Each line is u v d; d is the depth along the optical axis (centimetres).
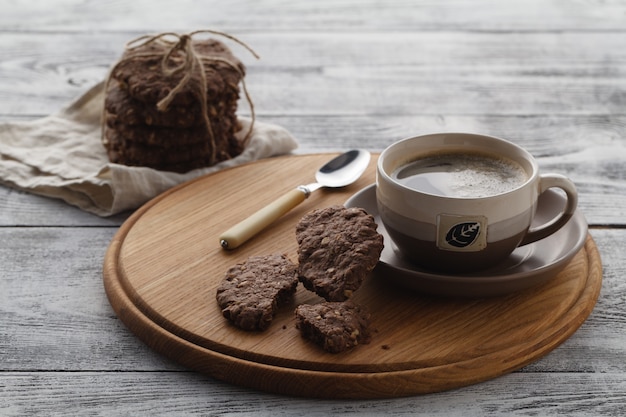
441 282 86
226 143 110
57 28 141
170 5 150
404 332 85
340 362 83
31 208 104
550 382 84
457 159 93
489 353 84
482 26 145
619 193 107
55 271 95
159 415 82
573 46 139
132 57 109
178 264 93
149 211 100
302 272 88
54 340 88
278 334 85
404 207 87
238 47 137
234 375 83
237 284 89
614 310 90
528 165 90
